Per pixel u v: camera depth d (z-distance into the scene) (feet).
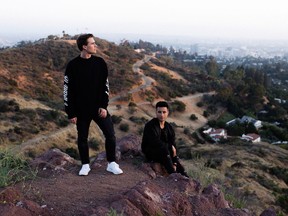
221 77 366.43
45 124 136.56
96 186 15.65
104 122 17.71
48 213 11.94
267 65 652.07
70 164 19.03
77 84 16.80
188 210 13.25
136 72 272.10
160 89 244.63
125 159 20.98
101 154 20.39
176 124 199.11
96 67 16.85
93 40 16.60
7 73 203.00
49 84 212.23
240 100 269.03
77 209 12.68
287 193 71.10
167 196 13.46
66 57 269.23
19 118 132.46
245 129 207.72
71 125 144.46
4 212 10.82
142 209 12.32
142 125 178.81
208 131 193.06
